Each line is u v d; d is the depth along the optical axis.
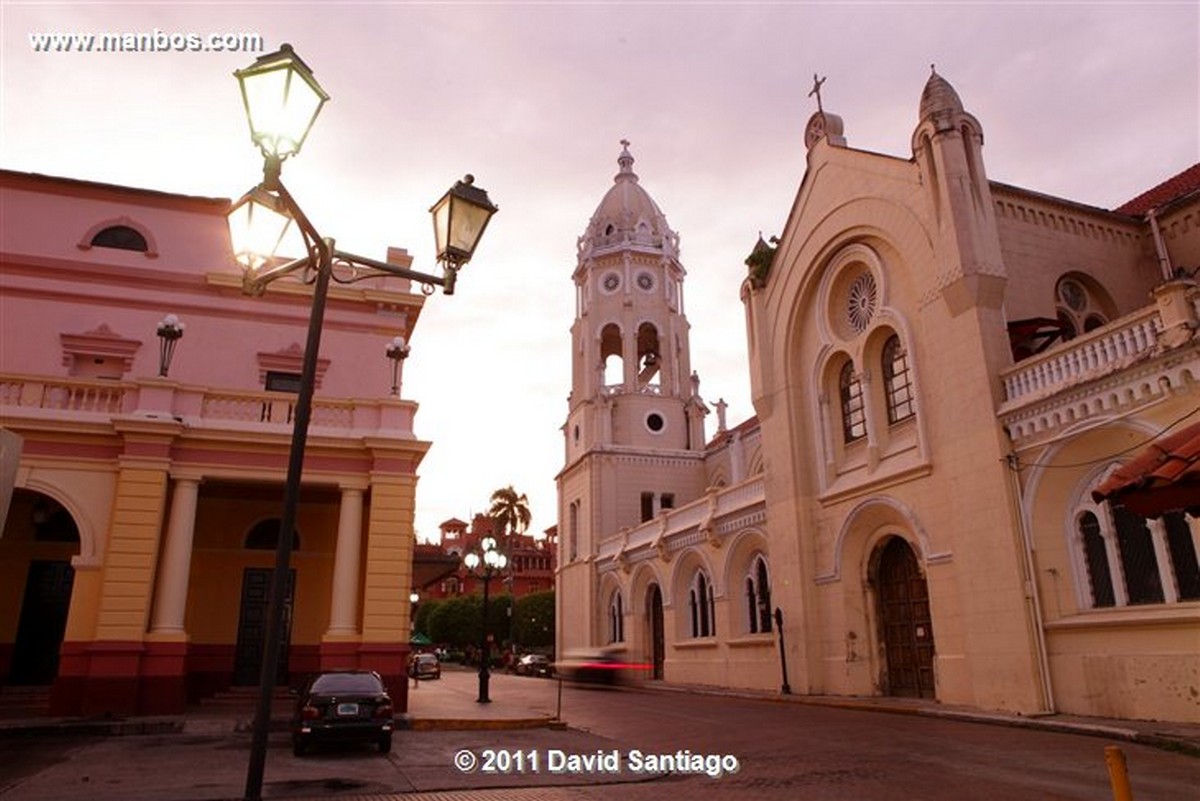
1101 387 15.46
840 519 24.17
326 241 7.58
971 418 18.62
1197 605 13.93
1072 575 16.36
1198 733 12.62
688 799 9.64
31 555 20.53
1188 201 21.92
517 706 22.61
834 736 15.03
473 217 8.12
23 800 9.43
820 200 25.97
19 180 23.66
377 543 19.11
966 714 16.73
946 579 19.62
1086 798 9.02
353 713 13.43
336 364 24.62
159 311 23.69
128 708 16.67
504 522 78.56
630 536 40.25
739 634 29.97
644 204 51.31
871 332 23.44
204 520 21.72
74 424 18.02
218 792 10.00
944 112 20.31
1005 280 19.11
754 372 28.78
